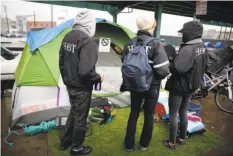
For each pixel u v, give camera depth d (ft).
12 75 13.00
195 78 6.30
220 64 13.34
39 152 6.91
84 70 5.25
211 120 10.36
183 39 6.34
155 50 5.63
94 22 5.88
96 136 8.18
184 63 5.97
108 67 18.08
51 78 8.77
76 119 6.13
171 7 27.73
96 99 10.15
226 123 10.06
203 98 13.82
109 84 13.01
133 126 6.77
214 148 7.67
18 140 7.62
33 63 8.46
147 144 7.04
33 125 8.50
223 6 24.67
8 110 10.59
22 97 8.48
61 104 8.87
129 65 5.70
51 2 24.86
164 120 9.64
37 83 8.66
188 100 7.04
